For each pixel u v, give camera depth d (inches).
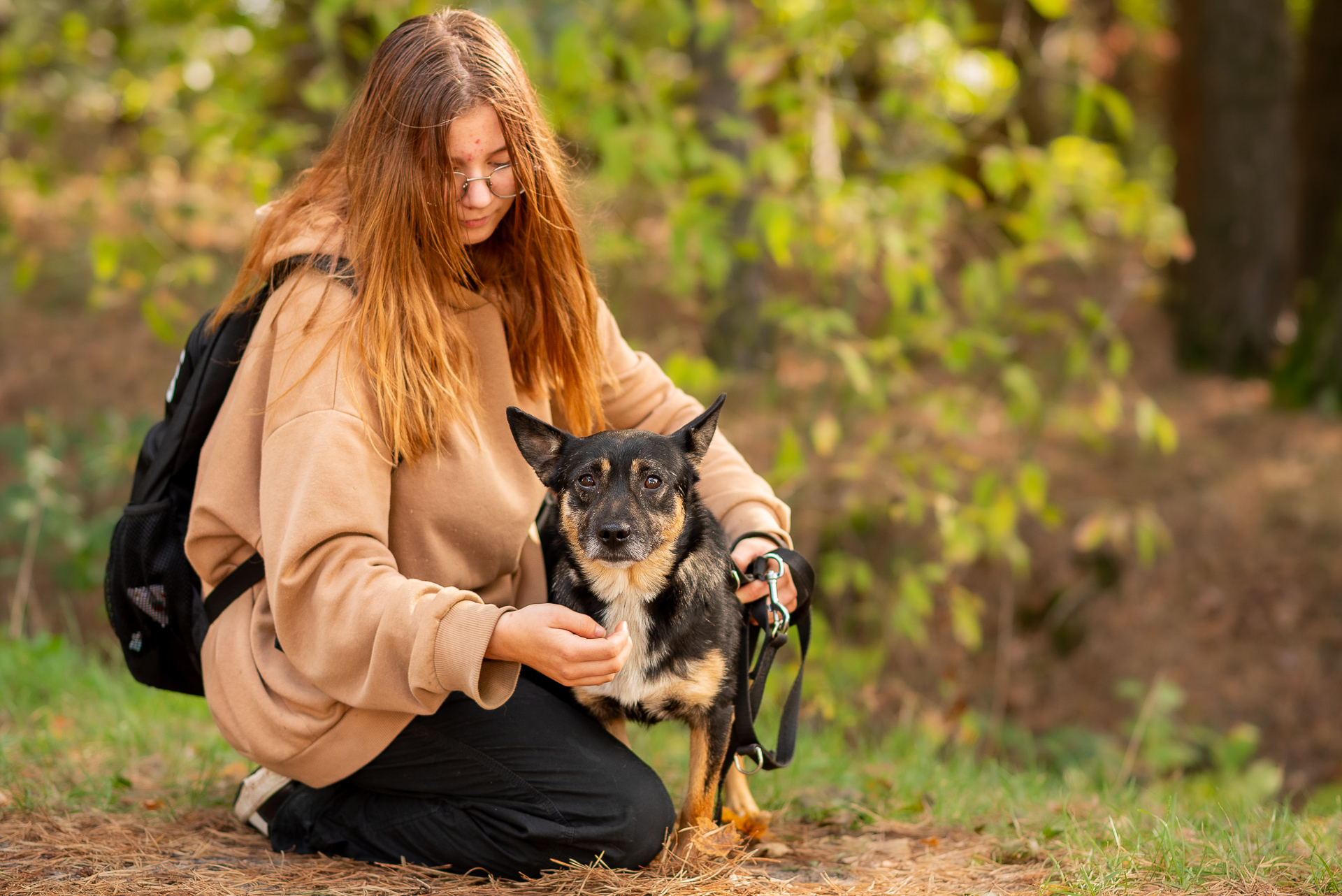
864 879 113.7
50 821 121.3
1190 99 456.1
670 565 115.3
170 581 111.6
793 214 211.2
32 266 263.9
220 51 264.7
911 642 314.7
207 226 426.3
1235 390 429.1
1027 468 224.8
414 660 94.9
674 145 214.2
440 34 109.7
